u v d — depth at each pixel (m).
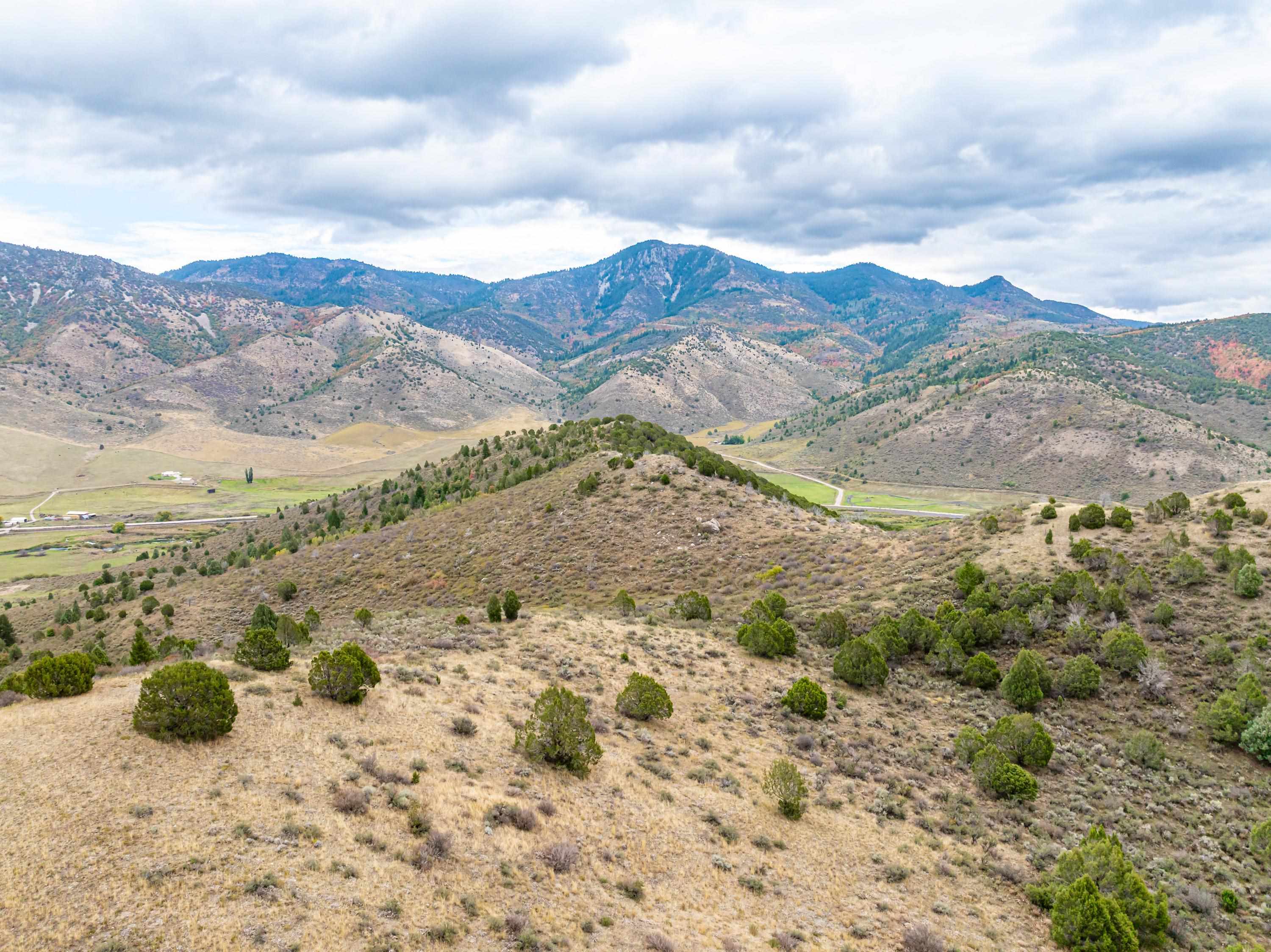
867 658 43.62
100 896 14.45
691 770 29.05
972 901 23.64
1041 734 35.12
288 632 36.41
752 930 19.66
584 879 19.94
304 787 20.31
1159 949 22.58
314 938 14.72
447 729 26.72
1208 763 35.94
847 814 28.28
